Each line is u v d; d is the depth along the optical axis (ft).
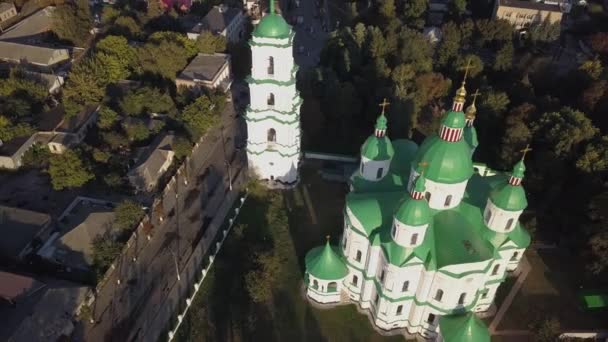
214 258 242.37
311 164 302.04
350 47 365.81
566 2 490.90
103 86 334.44
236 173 295.69
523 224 256.11
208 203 274.98
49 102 341.82
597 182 245.04
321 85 339.57
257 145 265.95
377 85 342.03
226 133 329.31
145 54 353.31
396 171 228.63
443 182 186.50
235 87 375.86
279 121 252.42
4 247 234.17
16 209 250.16
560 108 304.09
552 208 261.03
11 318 200.44
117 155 298.76
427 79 339.77
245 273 232.53
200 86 343.87
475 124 320.91
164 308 219.61
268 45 223.30
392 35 384.68
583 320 221.05
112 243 237.04
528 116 296.30
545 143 279.90
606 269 233.14
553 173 261.24
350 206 203.10
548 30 437.17
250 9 477.77
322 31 464.24
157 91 323.78
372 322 217.36
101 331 210.18
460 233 191.52
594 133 271.90
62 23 400.67
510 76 378.94
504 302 228.02
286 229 257.96
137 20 419.74
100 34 418.10
